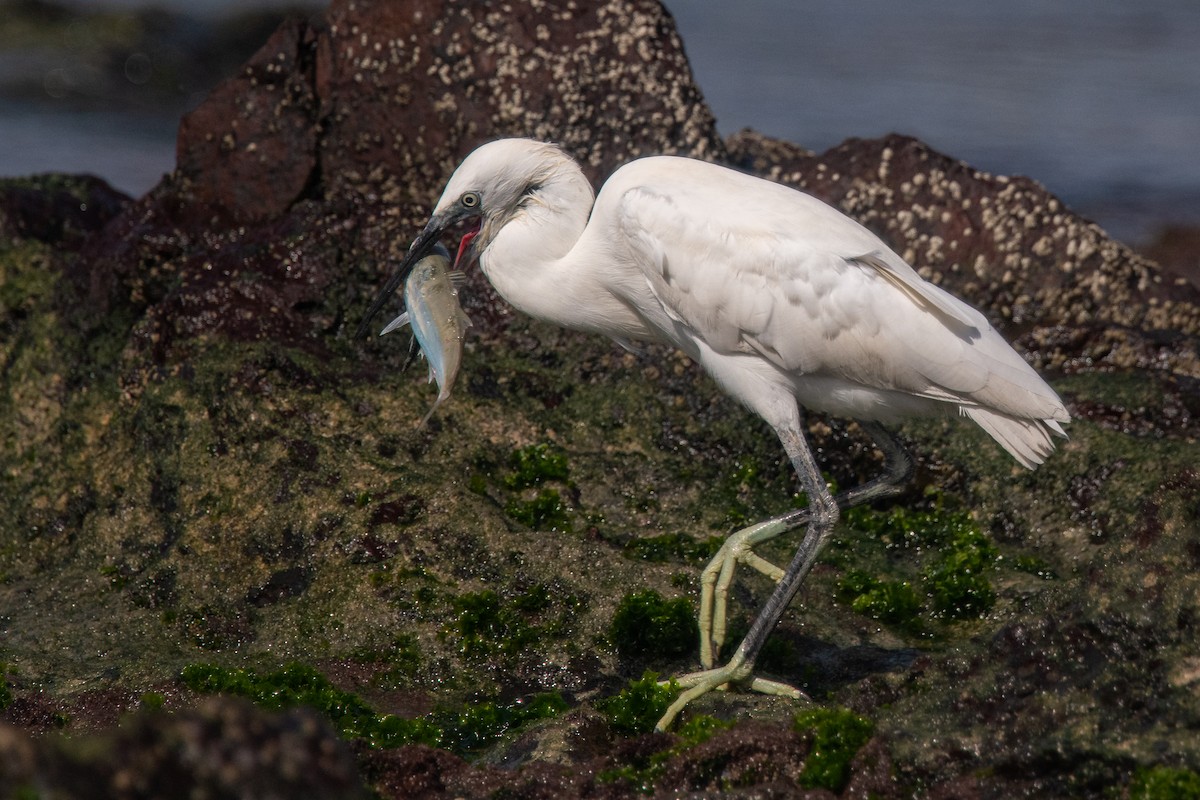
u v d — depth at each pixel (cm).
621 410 1284
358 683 1016
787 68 3400
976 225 1448
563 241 1073
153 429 1227
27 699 954
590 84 1460
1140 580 785
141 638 1057
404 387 1255
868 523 1210
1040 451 997
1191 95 3167
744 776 783
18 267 1470
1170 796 678
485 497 1148
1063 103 3109
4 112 3167
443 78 1452
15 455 1291
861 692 840
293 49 1466
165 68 3569
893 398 1005
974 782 740
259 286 1313
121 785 581
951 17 3984
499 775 791
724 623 988
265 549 1116
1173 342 1380
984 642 866
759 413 1042
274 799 597
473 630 1043
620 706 907
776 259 972
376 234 1371
